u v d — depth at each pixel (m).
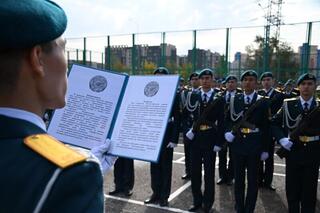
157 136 1.62
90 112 1.71
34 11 0.66
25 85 0.71
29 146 0.66
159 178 4.84
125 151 1.62
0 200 0.60
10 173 0.62
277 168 6.83
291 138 3.91
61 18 0.73
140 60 15.90
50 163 0.63
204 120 4.57
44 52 0.72
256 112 4.31
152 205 4.79
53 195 0.60
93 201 0.63
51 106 0.79
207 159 4.55
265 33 13.88
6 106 0.70
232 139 4.38
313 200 3.91
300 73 13.24
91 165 0.66
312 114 3.83
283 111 4.13
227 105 4.75
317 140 3.85
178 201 4.95
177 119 4.69
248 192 4.28
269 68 14.05
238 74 14.30
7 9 0.63
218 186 5.73
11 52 0.67
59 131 1.66
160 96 1.74
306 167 3.86
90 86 1.75
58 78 0.77
